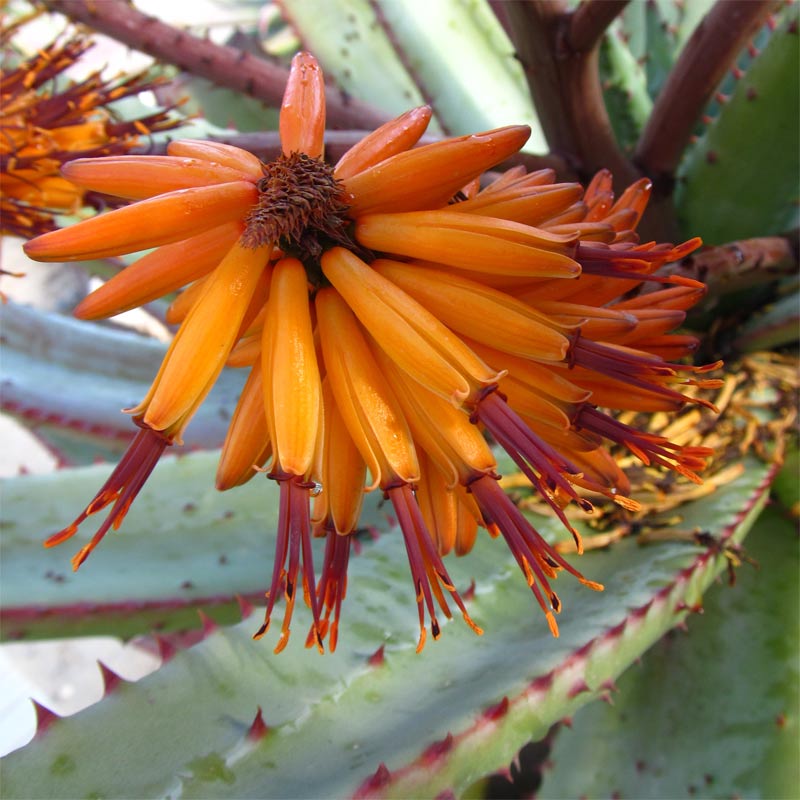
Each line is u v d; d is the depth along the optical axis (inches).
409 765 6.7
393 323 5.4
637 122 12.9
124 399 15.3
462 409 5.4
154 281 5.7
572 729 11.0
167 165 5.8
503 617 9.0
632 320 6.0
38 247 5.4
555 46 9.1
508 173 6.7
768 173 11.3
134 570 11.3
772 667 10.5
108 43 26.7
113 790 6.8
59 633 10.9
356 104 12.4
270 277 5.7
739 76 12.0
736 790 10.1
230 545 11.7
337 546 6.1
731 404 10.6
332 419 5.9
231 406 15.0
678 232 11.2
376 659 8.0
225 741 7.2
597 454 6.4
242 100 16.8
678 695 10.8
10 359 15.5
